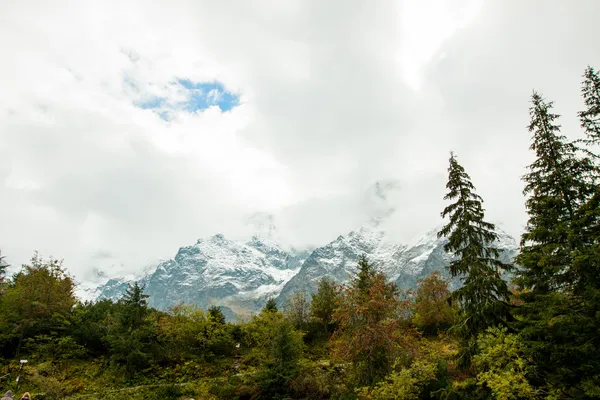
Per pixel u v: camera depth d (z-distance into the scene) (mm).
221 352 30344
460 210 19672
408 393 15594
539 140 17797
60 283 31516
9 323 24703
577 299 13555
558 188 16375
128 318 25875
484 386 14531
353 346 18953
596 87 15531
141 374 24453
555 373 13281
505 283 17438
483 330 17078
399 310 20547
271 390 20078
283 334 22891
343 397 17516
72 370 23766
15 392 19672
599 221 13539
